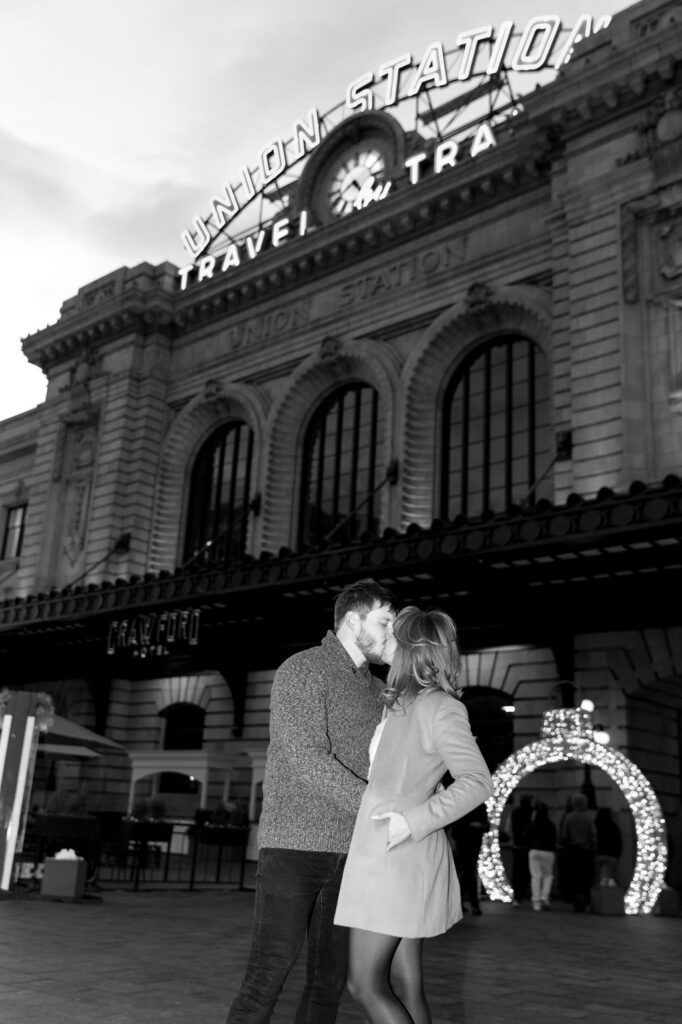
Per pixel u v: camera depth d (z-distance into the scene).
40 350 40.06
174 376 36.56
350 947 3.96
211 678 30.88
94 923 10.84
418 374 29.00
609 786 20.12
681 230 22.66
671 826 20.89
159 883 17.22
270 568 22.69
